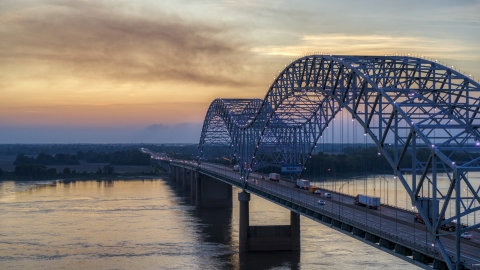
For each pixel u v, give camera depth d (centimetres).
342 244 10750
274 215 13888
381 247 6219
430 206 6384
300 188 12112
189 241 11431
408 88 6875
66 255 10019
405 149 6019
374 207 8512
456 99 7031
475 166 5441
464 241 5884
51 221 13588
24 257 9862
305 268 9150
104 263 9481
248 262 9844
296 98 11662
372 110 6744
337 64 7850
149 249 10606
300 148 13800
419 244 5606
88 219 13962
